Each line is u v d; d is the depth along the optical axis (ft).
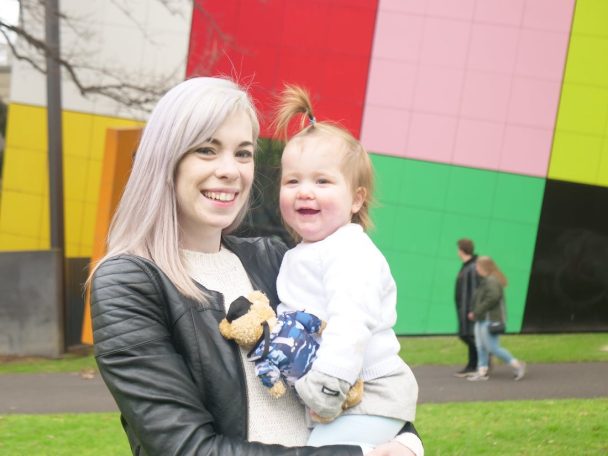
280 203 8.55
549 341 42.14
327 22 44.68
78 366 34.09
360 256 8.00
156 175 7.39
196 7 42.19
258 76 44.88
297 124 9.12
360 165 8.56
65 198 45.42
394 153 45.19
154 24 44.21
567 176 44.70
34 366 33.94
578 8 43.98
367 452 7.37
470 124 44.86
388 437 7.74
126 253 7.26
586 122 44.39
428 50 44.70
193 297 7.33
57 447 20.80
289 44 44.75
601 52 44.06
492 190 45.01
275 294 8.44
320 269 8.10
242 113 7.66
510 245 45.11
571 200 44.80
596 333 44.91
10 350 36.22
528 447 21.15
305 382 7.32
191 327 7.20
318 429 7.64
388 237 45.42
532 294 45.01
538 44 44.32
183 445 6.77
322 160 8.36
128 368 6.93
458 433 22.54
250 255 8.57
